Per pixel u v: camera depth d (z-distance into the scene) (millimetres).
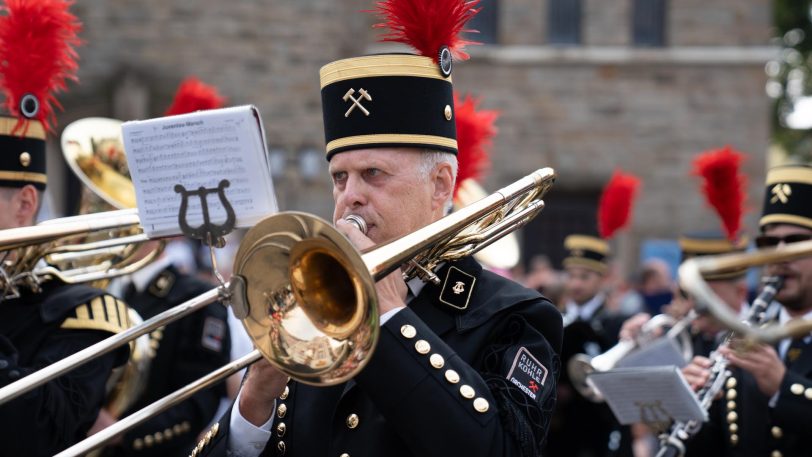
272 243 4398
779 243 8266
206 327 9719
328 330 4367
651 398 7980
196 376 9617
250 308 4500
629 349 9922
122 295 9953
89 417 6469
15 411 5969
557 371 4953
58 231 5680
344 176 5023
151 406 4914
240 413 5035
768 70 28547
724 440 8367
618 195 13500
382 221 4895
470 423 4406
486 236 5055
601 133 28344
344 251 4176
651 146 28312
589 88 28328
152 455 9352
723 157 9445
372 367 4441
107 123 8859
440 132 5062
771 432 7996
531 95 28297
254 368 4980
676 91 28297
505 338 4914
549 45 28344
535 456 4621
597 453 12516
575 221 28484
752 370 7738
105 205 8719
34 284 6547
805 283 7957
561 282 16312
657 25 28469
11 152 6723
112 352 6707
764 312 7867
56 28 6645
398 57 4965
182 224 4816
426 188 5020
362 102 4938
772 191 8438
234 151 4711
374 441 4758
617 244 28062
